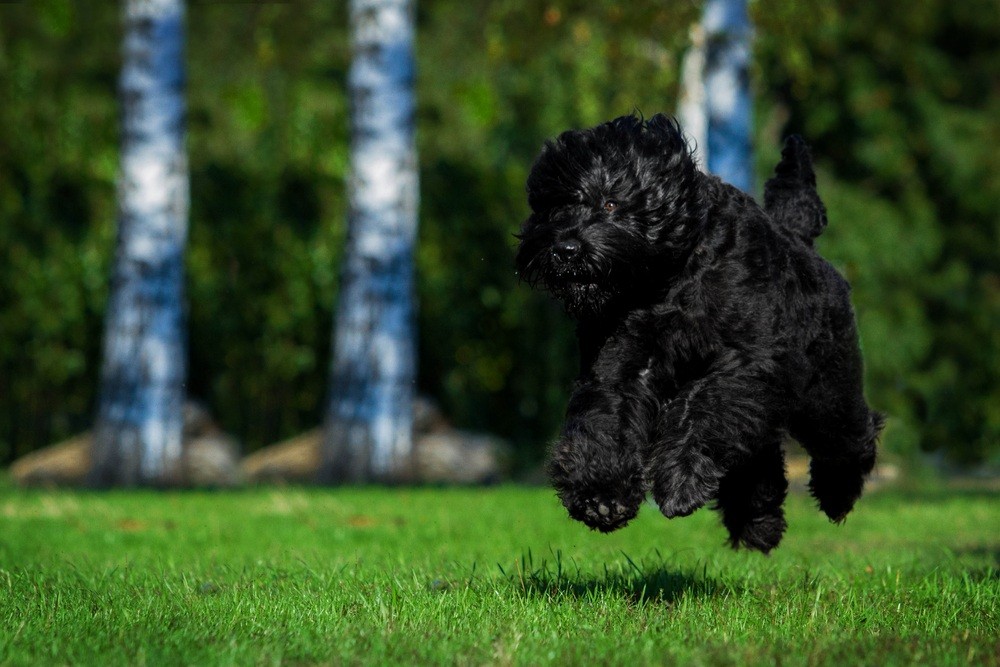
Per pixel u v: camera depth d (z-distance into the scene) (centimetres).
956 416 2411
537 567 751
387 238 1603
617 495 520
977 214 2397
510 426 1938
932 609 577
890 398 2294
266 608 572
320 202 1850
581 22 1516
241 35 2061
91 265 1766
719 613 558
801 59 1493
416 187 1628
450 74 2114
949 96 2428
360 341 1606
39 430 1794
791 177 631
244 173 1834
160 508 1200
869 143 2292
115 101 1862
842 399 611
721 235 534
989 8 2422
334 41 2033
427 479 1725
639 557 786
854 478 666
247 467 1748
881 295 2234
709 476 514
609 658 467
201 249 1808
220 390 1830
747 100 1241
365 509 1174
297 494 1314
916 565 750
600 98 1791
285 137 1858
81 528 1044
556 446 529
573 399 542
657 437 538
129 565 737
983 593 606
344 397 1612
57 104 1766
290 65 1919
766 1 1359
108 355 1588
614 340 541
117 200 1628
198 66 2044
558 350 1916
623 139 525
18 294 1744
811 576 684
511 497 1302
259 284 1825
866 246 2178
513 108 1948
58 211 1756
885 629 531
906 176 2341
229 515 1137
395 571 702
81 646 487
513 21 1522
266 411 1853
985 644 492
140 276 1573
